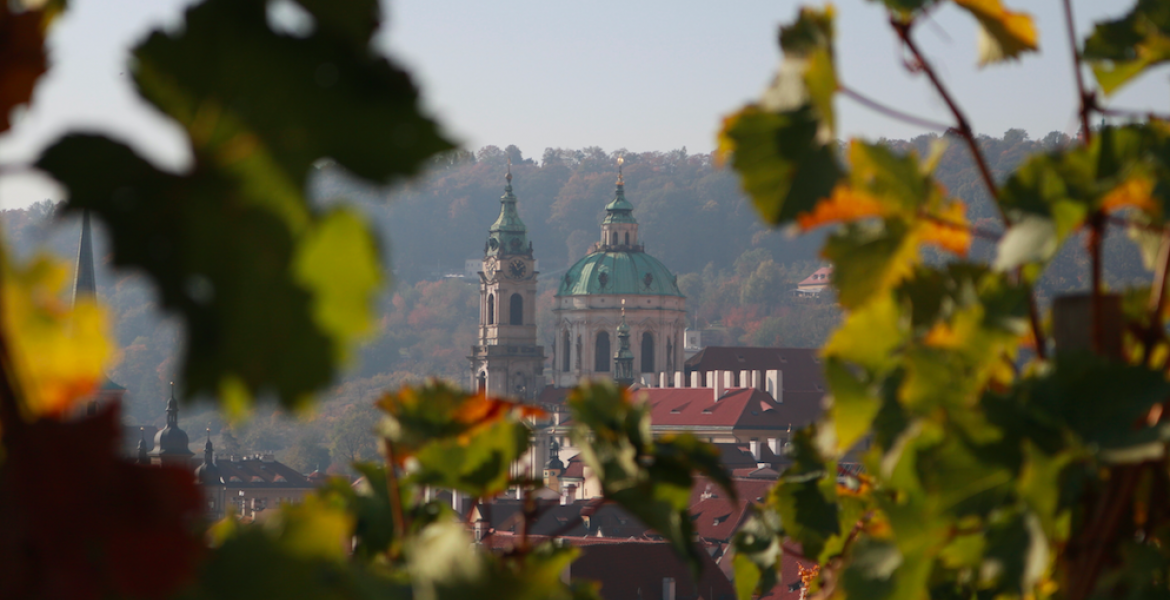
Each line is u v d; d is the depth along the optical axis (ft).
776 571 25.94
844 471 25.90
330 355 5.79
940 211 16.34
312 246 5.77
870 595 15.75
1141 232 19.77
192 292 5.71
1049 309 20.62
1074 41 16.60
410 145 5.84
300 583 7.47
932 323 16.60
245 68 5.69
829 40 12.05
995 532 13.82
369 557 22.47
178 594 6.60
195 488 6.53
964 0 16.69
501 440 20.12
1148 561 15.24
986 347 15.93
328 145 5.81
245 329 5.71
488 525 20.16
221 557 7.33
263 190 5.73
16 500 6.21
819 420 17.75
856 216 16.17
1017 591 13.46
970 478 13.98
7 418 6.57
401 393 20.54
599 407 18.06
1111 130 14.79
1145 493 16.60
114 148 5.68
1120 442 13.23
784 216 11.69
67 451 6.30
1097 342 16.02
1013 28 16.65
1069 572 15.23
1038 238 14.34
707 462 17.74
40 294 8.53
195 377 5.68
